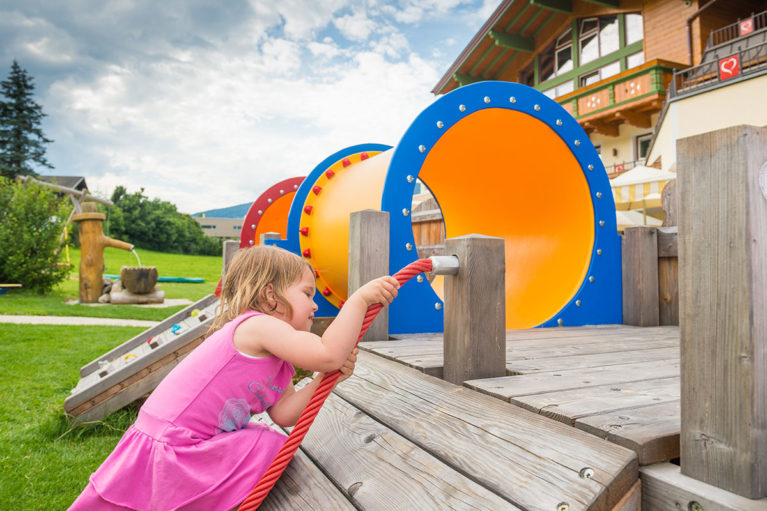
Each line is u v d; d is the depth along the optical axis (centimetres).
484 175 515
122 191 5544
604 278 452
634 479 142
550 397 196
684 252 143
